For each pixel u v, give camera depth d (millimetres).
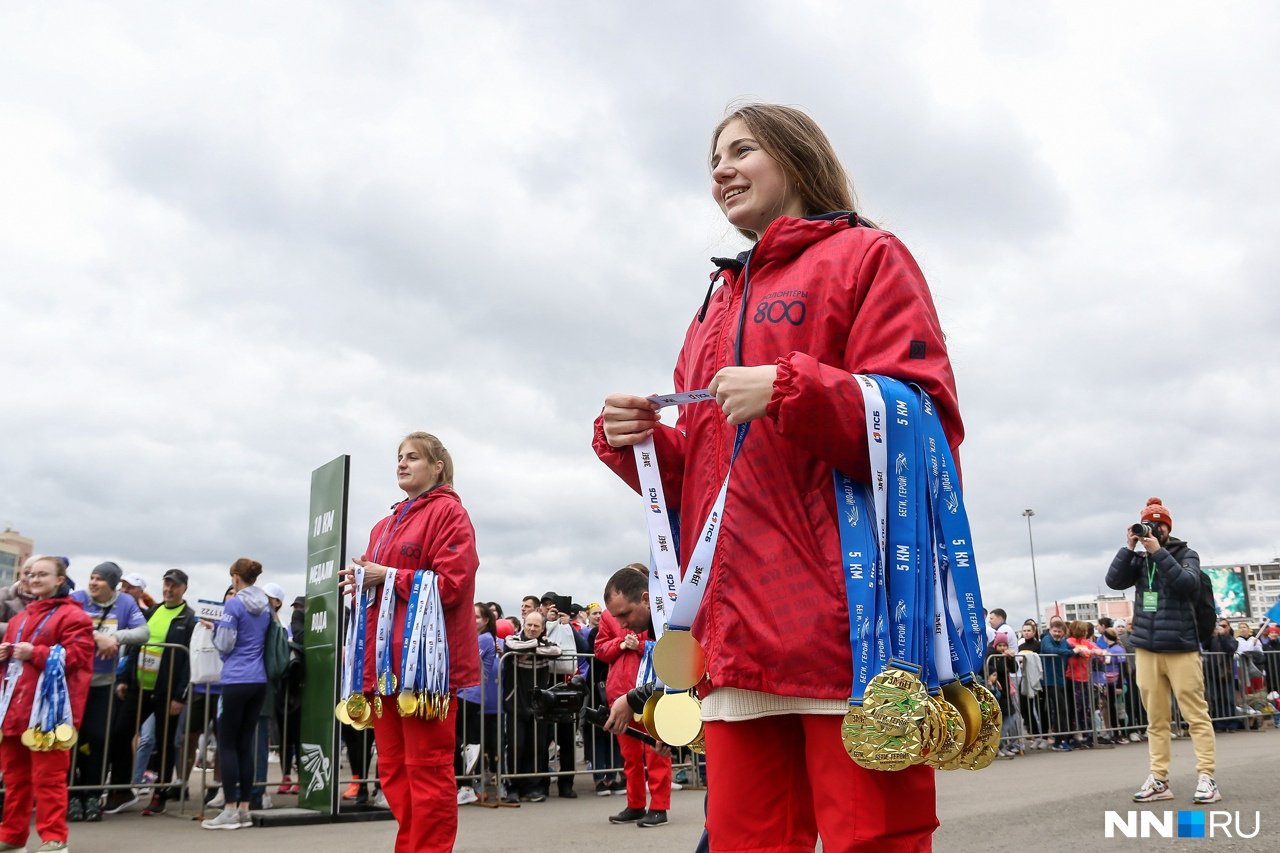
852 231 1506
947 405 1393
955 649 1311
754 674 1366
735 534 1432
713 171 1783
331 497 7367
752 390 1328
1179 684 6082
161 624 8578
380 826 6879
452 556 4180
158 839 6277
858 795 1294
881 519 1278
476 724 8852
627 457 1803
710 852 1478
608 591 5316
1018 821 5605
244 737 7148
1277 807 5695
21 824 5414
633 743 6820
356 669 4207
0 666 5430
